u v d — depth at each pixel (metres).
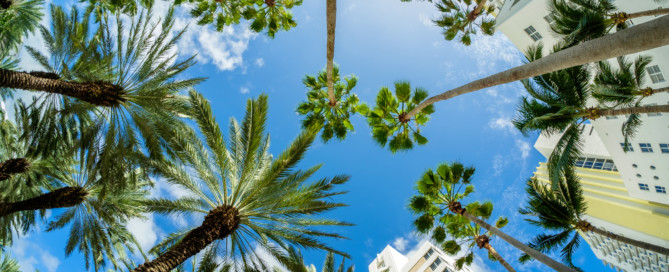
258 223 11.27
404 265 34.09
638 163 19.36
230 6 14.02
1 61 13.88
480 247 16.53
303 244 10.91
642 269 26.56
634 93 11.56
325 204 10.41
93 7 13.86
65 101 12.67
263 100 10.13
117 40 11.73
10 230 14.44
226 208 10.62
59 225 14.34
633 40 4.01
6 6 13.50
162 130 10.76
